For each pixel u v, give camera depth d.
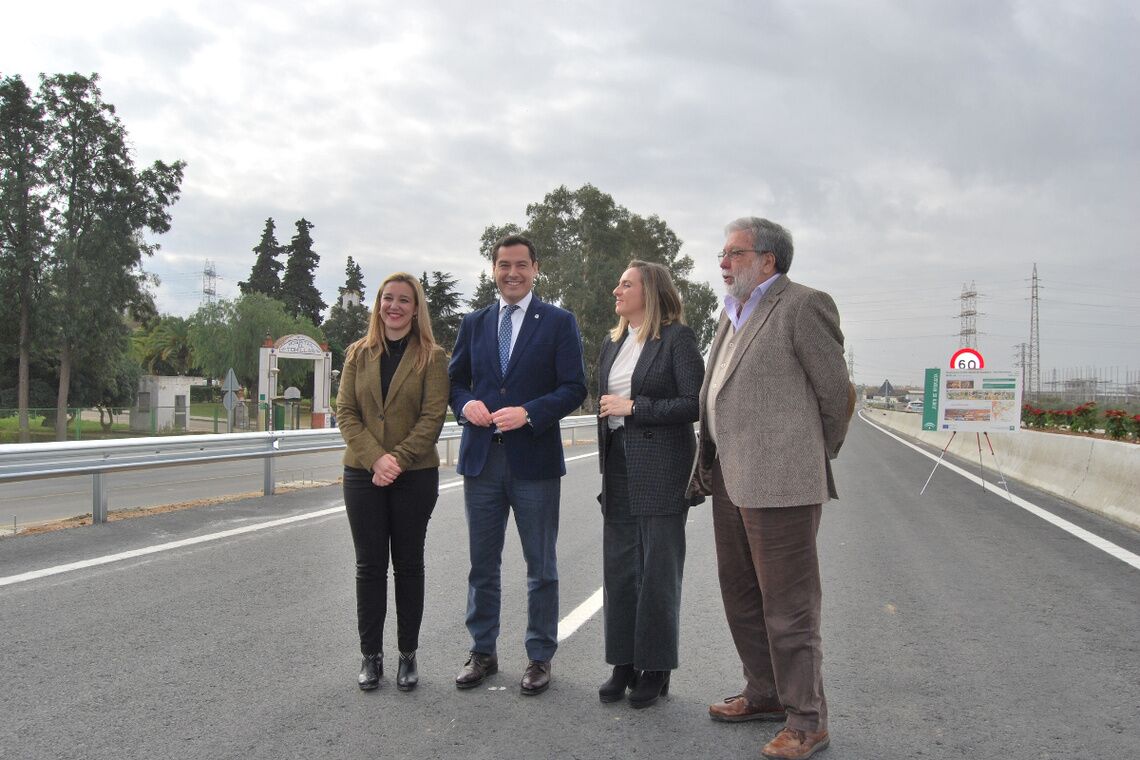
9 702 3.46
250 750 3.02
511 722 3.34
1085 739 3.21
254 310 58.41
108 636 4.38
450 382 4.00
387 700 3.56
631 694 3.52
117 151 39.25
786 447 3.09
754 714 3.40
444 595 5.41
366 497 3.73
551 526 3.79
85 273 37.72
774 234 3.26
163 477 13.07
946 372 12.89
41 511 9.22
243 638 4.38
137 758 2.94
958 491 11.88
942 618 5.02
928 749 3.12
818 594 3.17
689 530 8.16
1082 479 10.55
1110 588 5.81
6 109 37.03
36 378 44.91
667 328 3.66
